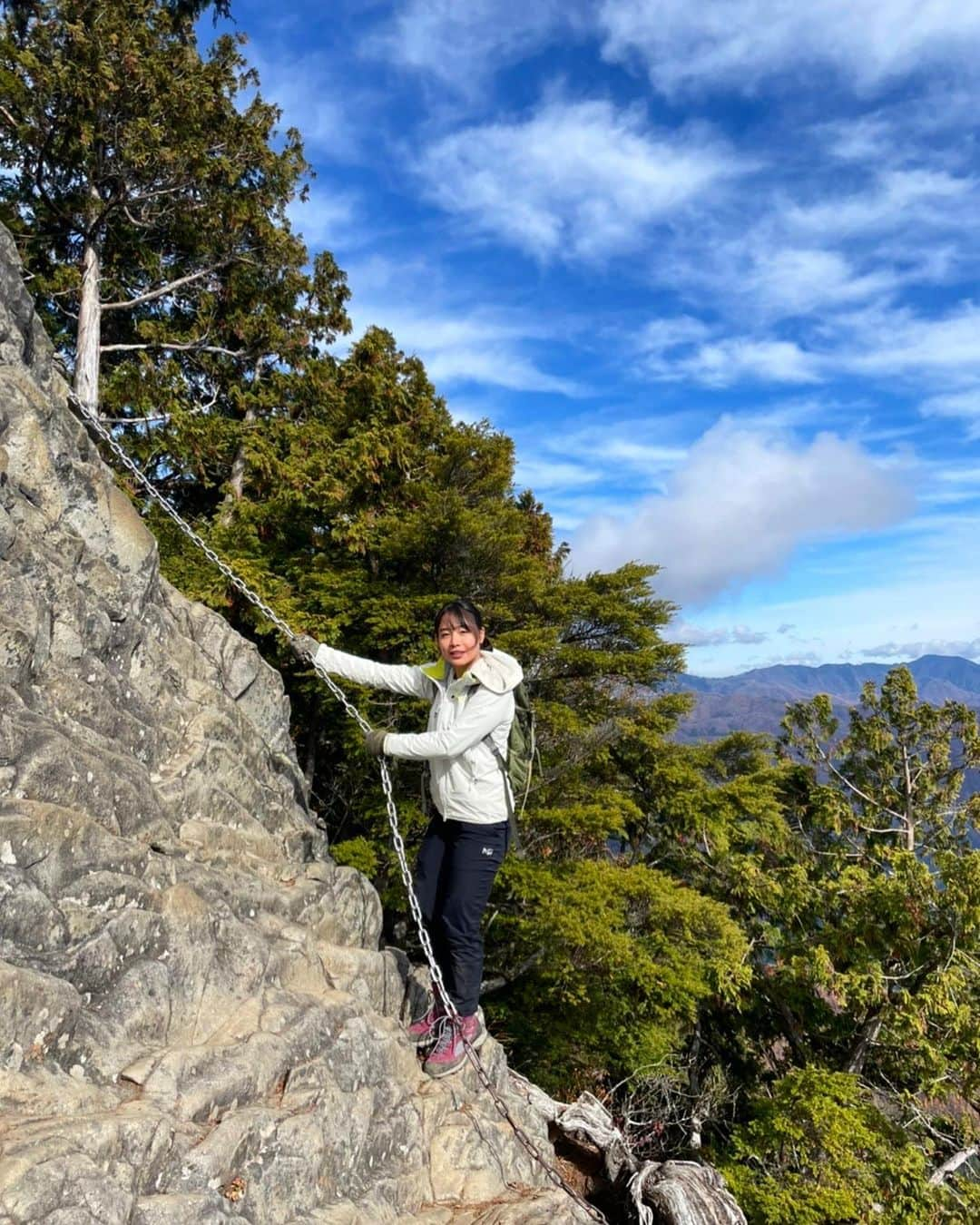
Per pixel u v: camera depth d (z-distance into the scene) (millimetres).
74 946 3293
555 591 13914
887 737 18422
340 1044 4230
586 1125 9359
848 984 14188
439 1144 4652
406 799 12633
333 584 13328
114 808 3879
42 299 17734
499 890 12312
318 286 20438
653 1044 14539
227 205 17656
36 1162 2465
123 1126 2820
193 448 17406
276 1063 3746
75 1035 3096
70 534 4375
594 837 12453
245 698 5879
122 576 4695
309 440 17625
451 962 4887
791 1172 12023
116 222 18000
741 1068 17578
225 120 17188
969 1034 13117
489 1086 4887
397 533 13305
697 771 16281
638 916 12961
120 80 15336
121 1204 2637
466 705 4488
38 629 3922
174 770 4652
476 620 4488
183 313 20641
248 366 20844
